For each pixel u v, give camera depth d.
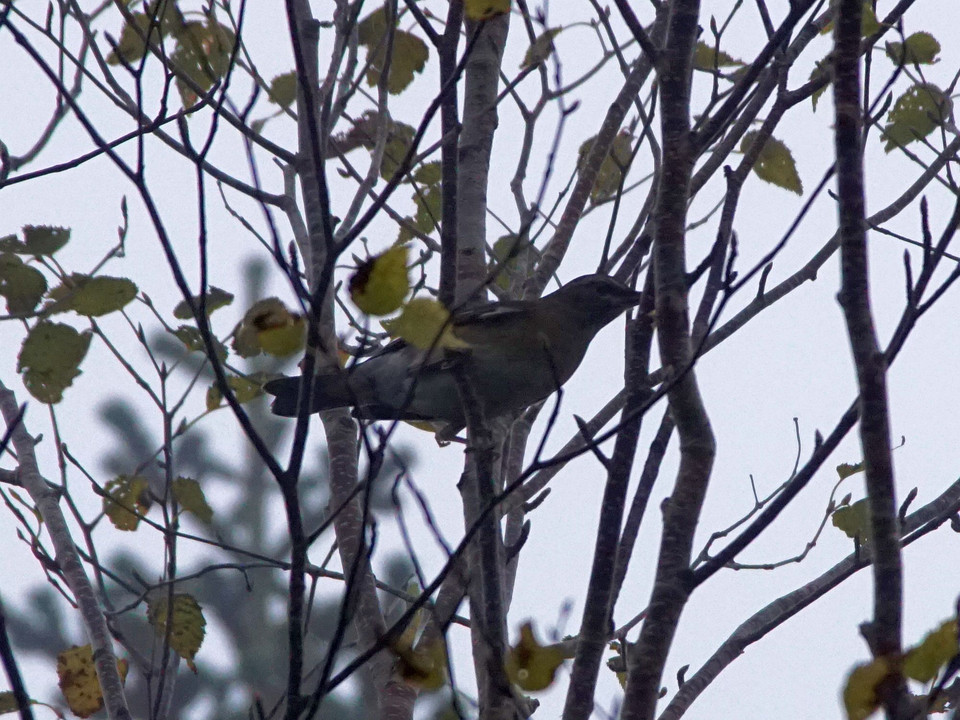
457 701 6.91
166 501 10.80
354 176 12.80
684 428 8.01
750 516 11.10
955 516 9.90
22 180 9.96
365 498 6.88
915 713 5.81
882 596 6.53
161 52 9.05
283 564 10.63
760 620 9.88
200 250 6.98
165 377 11.20
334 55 11.90
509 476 11.36
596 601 8.06
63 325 10.70
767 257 7.34
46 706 10.17
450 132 8.97
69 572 10.33
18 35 7.43
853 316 7.12
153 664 10.12
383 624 9.88
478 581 9.02
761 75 10.62
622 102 12.53
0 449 7.79
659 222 8.30
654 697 7.47
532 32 12.27
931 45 11.63
